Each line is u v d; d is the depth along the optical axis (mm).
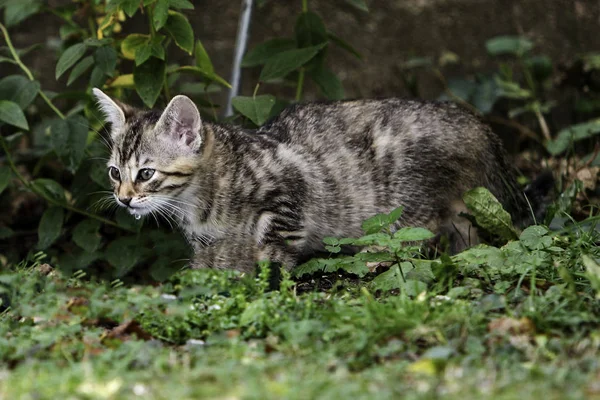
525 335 6867
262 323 7367
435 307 7367
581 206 11672
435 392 5707
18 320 8320
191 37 10570
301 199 9922
